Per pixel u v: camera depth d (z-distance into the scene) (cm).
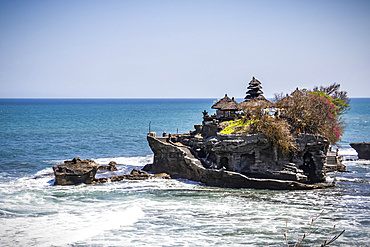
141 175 5331
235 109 6109
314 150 5156
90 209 4022
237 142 5034
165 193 4634
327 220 3700
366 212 3912
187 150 5616
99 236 3331
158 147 5628
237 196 4512
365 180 5241
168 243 3206
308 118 5531
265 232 3428
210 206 4138
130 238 3297
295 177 4862
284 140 5006
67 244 3172
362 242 3203
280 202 4269
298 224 3606
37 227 3512
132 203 4228
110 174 5612
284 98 5919
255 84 6500
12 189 4762
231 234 3388
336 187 4884
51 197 4441
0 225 3550
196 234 3388
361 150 6931
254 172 5100
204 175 5078
